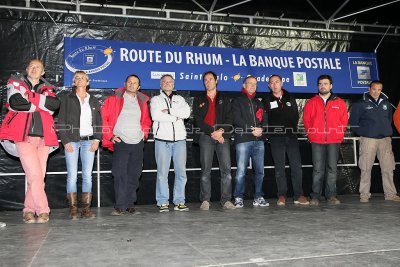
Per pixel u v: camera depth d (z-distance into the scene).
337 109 5.14
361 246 2.81
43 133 3.98
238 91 5.76
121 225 3.75
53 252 2.71
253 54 5.87
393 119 5.84
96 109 4.38
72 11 5.27
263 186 5.92
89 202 4.30
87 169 4.32
